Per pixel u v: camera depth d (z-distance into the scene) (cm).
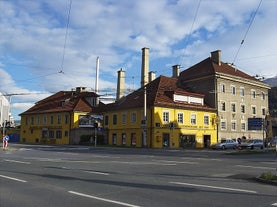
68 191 1020
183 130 5216
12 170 1612
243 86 6272
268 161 2338
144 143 5038
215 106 5734
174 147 5028
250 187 1131
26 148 4256
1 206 820
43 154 3006
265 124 4428
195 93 5806
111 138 5719
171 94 5269
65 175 1420
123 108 5488
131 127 5312
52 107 6844
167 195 959
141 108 5150
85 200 887
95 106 6462
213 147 4850
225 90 5922
